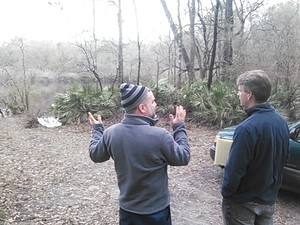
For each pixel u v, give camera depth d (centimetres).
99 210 424
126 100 192
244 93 210
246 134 198
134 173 188
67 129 1109
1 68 1758
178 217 408
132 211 192
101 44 1575
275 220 404
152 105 196
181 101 1152
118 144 191
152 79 1717
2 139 945
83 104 1227
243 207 212
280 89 1062
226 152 475
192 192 493
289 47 1134
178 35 1482
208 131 976
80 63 1844
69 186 523
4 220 383
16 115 1545
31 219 393
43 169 622
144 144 185
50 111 1450
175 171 599
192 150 759
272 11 1357
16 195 473
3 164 656
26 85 1700
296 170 427
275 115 208
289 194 485
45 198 467
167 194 197
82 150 798
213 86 1168
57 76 2159
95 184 534
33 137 973
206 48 1432
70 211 420
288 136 213
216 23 1194
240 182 210
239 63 1202
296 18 1305
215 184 532
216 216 412
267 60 1180
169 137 188
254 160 202
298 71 1125
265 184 208
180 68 1491
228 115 989
